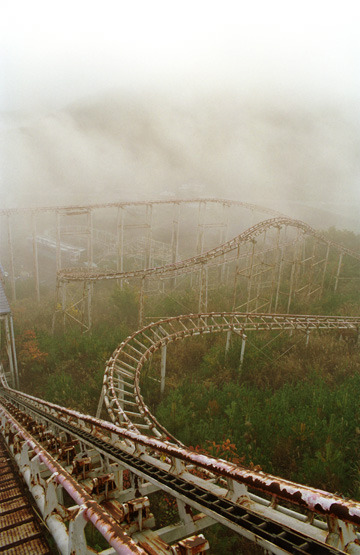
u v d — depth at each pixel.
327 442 14.75
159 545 4.39
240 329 27.95
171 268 34.72
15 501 6.74
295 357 28.12
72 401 22.75
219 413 19.81
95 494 6.07
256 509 3.91
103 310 42.94
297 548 3.14
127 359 28.22
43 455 5.24
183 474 5.18
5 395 22.53
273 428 16.38
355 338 31.58
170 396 21.62
